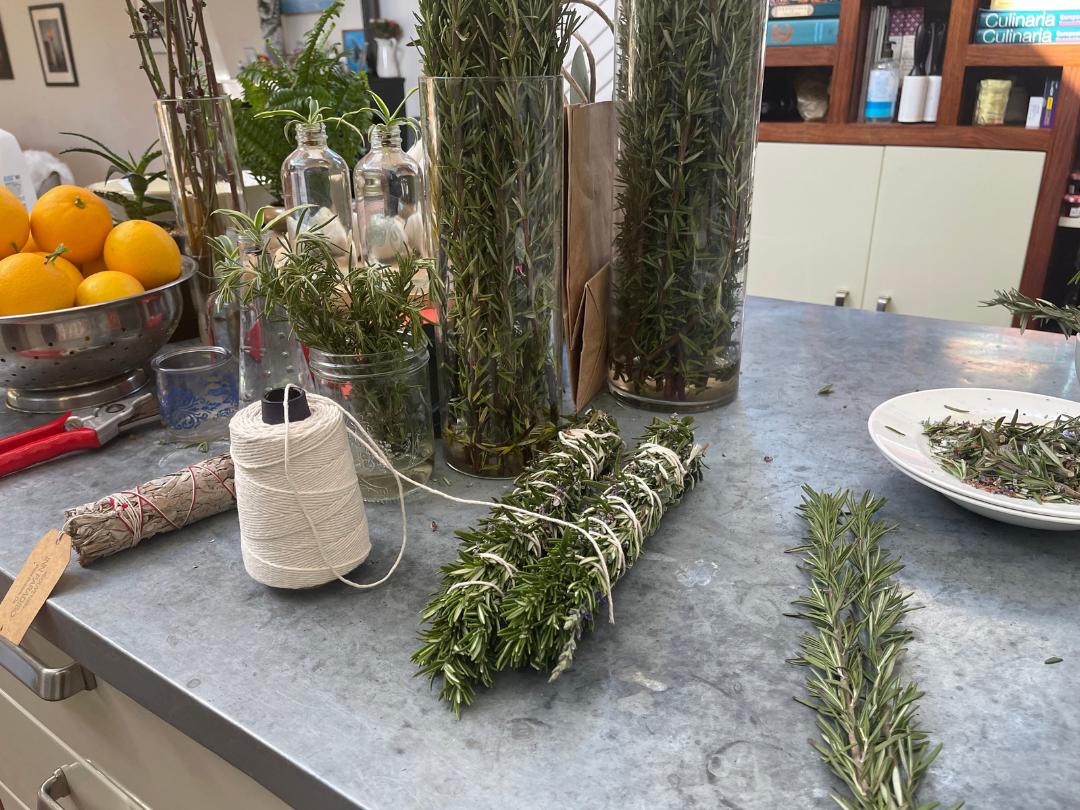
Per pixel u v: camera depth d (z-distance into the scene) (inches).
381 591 25.2
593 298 35.6
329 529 24.0
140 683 22.6
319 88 51.7
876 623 21.5
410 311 28.0
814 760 18.5
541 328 29.6
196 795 25.3
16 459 32.4
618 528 24.0
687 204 32.7
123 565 26.8
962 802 16.8
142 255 36.8
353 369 27.6
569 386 41.8
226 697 20.9
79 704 28.3
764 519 28.5
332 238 36.3
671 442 29.3
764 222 110.3
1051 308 34.1
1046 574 25.0
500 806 17.6
